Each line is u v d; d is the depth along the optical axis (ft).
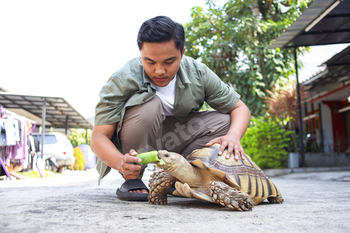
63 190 9.27
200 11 34.47
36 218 3.97
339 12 17.93
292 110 27.68
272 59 30.96
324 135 34.86
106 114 6.55
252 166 6.48
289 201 7.00
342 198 7.52
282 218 4.35
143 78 6.69
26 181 15.85
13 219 3.84
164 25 5.38
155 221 3.93
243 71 31.48
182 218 4.22
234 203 5.08
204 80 7.30
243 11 34.27
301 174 22.29
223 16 33.73
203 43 34.71
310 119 38.60
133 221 3.89
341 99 34.22
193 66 7.34
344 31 20.71
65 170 32.22
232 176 5.72
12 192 8.43
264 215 4.64
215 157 6.06
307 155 26.99
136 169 5.45
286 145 25.12
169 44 5.42
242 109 7.66
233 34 31.73
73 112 37.22
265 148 24.63
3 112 17.56
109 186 11.41
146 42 5.41
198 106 7.64
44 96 27.78
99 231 3.27
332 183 14.39
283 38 21.70
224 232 3.36
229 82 31.76
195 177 5.79
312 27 19.60
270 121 27.96
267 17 34.58
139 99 6.56
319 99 33.68
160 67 5.69
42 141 25.98
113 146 6.25
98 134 6.53
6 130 16.74
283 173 23.77
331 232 3.42
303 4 33.35
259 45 30.89
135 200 6.48
